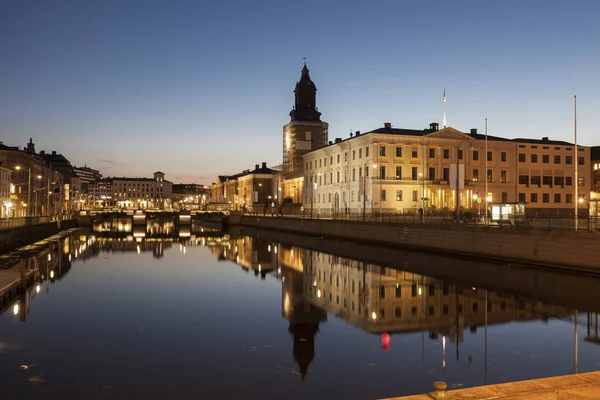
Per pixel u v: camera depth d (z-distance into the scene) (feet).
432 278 136.87
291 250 231.71
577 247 131.85
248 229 440.45
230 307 99.86
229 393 53.21
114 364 62.90
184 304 102.73
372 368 61.52
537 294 110.63
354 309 97.91
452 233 179.22
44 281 133.39
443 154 341.62
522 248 148.87
